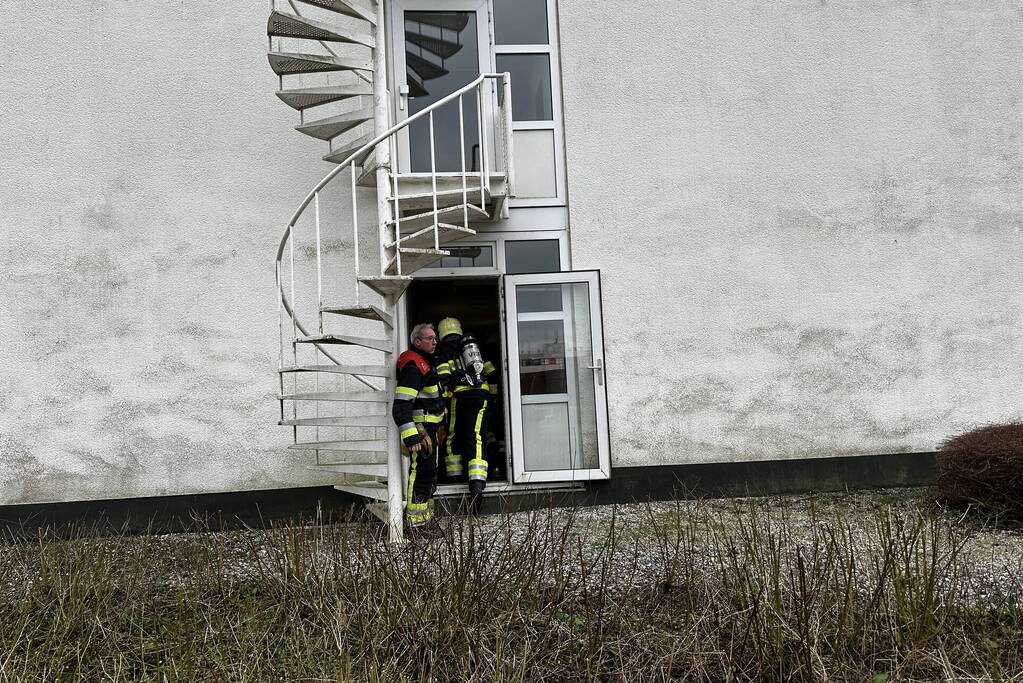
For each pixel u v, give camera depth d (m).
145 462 6.35
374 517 6.26
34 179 6.44
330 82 6.68
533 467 6.50
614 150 6.85
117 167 6.50
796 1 7.09
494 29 6.93
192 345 6.44
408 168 6.72
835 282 6.98
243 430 6.43
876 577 4.22
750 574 4.15
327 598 4.23
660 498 6.66
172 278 6.47
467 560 4.20
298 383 6.51
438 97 6.82
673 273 6.83
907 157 7.11
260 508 6.39
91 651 4.11
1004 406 7.04
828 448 6.86
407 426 5.51
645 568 4.65
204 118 6.59
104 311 6.40
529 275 6.61
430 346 5.75
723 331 6.84
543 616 4.13
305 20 5.87
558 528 5.38
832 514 5.95
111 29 6.57
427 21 6.86
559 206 6.84
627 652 3.92
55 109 6.49
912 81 7.16
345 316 6.60
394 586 4.21
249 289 6.52
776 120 7.00
